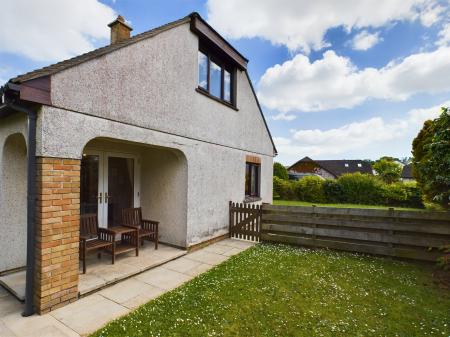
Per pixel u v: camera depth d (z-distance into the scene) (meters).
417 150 12.45
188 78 5.97
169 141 5.37
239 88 8.47
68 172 3.46
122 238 5.70
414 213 5.58
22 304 3.46
